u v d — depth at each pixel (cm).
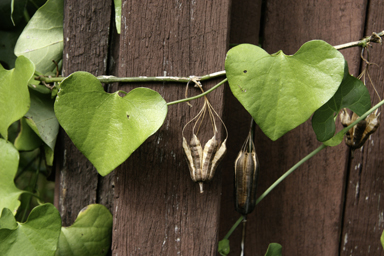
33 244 72
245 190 72
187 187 74
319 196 80
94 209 76
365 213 81
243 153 72
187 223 74
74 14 76
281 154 80
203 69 73
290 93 69
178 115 74
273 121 69
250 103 69
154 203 75
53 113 76
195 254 74
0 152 76
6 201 75
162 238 75
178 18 73
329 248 80
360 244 81
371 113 73
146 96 70
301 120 69
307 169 80
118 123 70
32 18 76
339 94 71
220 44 73
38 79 75
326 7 79
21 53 76
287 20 79
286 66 69
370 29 79
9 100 73
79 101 70
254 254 81
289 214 81
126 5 74
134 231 75
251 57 69
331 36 79
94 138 70
